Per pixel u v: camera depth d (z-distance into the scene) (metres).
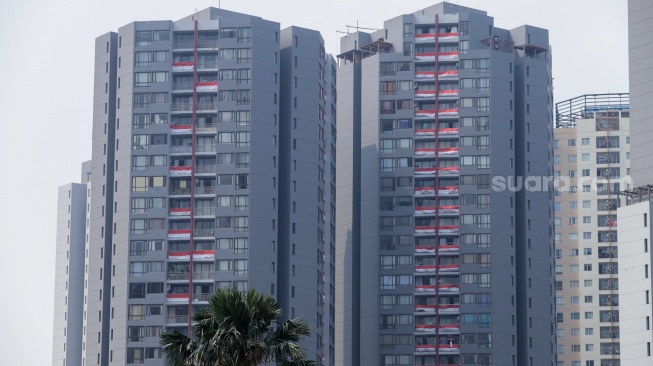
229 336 112.44
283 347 113.25
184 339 115.12
